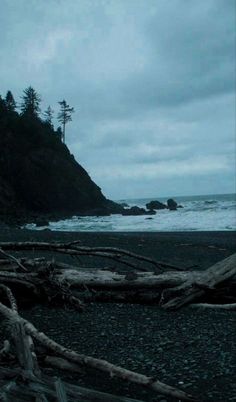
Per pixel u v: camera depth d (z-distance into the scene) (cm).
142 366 513
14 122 7800
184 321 725
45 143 7900
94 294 876
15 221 5881
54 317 745
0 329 628
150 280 861
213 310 802
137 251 1920
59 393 335
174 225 4419
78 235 2797
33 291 785
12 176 7281
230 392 432
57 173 7556
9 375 371
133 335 641
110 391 436
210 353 552
